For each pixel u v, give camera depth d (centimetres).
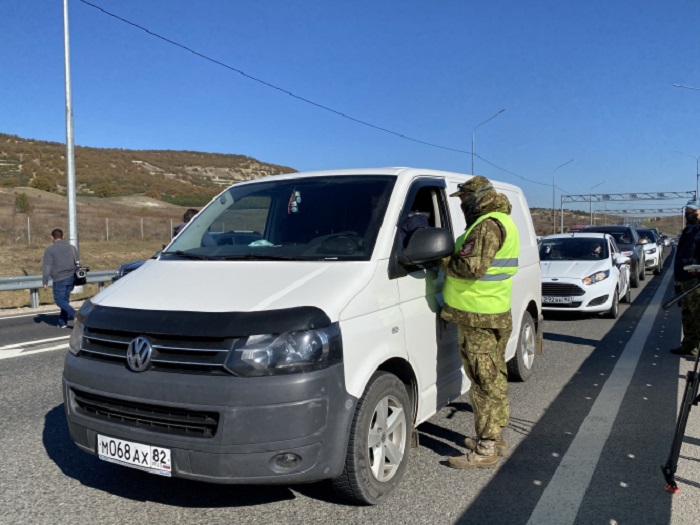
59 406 579
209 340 310
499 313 407
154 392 311
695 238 767
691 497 380
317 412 309
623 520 350
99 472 421
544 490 390
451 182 503
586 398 598
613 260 1175
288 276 355
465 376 487
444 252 381
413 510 362
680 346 827
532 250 673
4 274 1881
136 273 405
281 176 495
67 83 1631
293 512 359
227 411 298
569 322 1103
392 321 371
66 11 1623
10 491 389
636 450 459
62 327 1104
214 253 419
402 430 383
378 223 396
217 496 382
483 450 421
